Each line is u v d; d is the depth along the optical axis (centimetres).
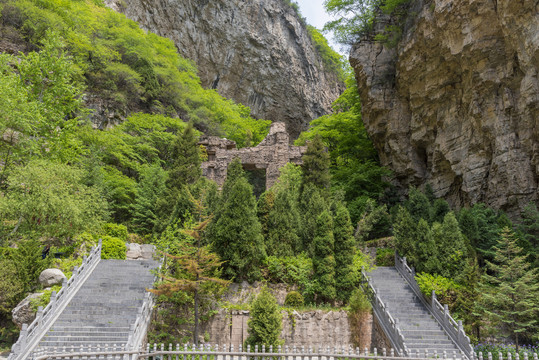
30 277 2177
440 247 2491
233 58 7375
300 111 8275
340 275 2450
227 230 2422
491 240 2711
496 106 3259
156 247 2588
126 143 4206
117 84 4981
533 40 2802
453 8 3297
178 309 2177
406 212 2812
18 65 3177
